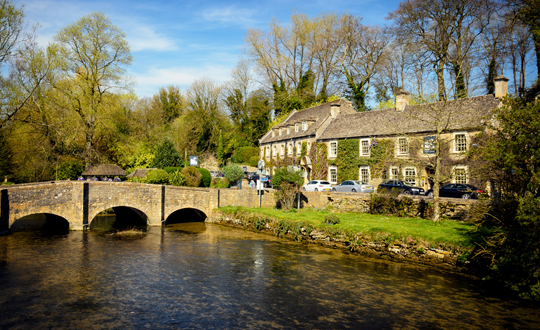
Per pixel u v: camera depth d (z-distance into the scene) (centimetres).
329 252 2005
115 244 2181
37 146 3428
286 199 2947
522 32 3136
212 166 5772
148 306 1262
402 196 2445
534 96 1545
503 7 3241
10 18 2853
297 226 2333
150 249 2075
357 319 1160
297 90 5700
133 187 2728
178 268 1708
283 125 5028
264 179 4338
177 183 3241
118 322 1138
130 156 4203
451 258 1634
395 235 1861
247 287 1456
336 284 1485
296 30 5503
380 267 1703
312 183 3509
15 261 1775
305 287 1454
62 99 3394
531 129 1291
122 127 4209
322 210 2888
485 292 1377
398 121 3297
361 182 3123
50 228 2666
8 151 3328
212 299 1329
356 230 2038
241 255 1950
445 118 2698
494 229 1717
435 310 1223
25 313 1195
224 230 2720
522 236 1313
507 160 1328
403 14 4031
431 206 2247
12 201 2309
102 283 1490
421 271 1634
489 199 1712
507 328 1096
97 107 3550
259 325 1119
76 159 3697
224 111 6359
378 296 1350
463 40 3756
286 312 1215
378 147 3300
